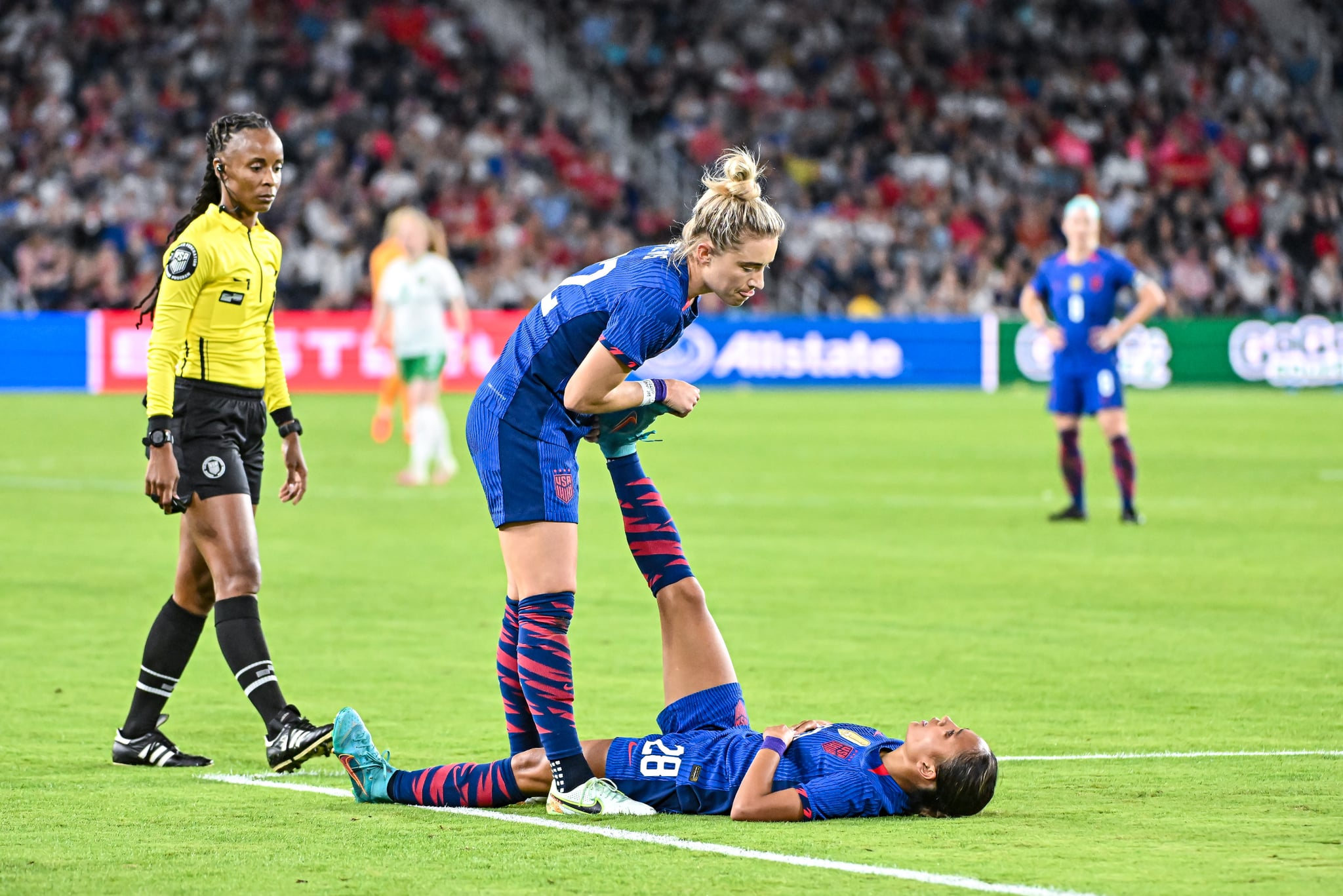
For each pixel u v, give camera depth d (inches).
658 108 5132.9
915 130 5054.1
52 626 1220.5
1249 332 4347.9
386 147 4515.3
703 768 702.5
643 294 693.9
